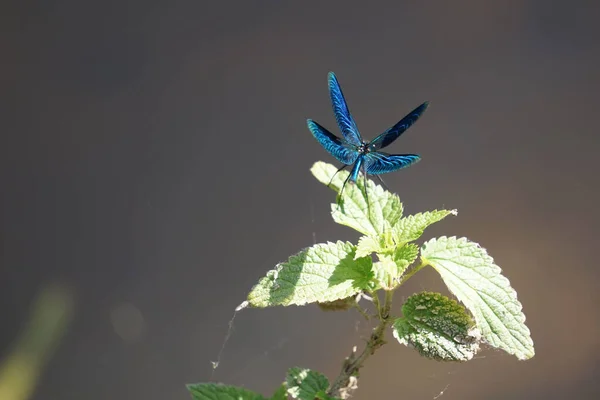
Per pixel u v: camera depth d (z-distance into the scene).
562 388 2.09
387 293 1.63
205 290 2.66
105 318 2.64
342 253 1.63
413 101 2.92
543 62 2.95
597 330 2.20
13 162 2.97
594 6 3.03
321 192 2.83
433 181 2.66
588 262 2.37
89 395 2.47
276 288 1.62
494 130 2.79
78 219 2.87
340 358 2.34
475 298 1.62
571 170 2.65
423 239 2.46
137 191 2.92
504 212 2.54
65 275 2.73
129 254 2.78
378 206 1.66
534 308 2.26
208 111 3.08
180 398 2.44
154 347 2.55
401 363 2.23
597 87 2.85
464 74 2.98
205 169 2.94
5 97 3.07
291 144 2.96
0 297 2.67
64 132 3.04
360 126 2.84
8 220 2.86
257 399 1.60
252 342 2.49
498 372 2.14
